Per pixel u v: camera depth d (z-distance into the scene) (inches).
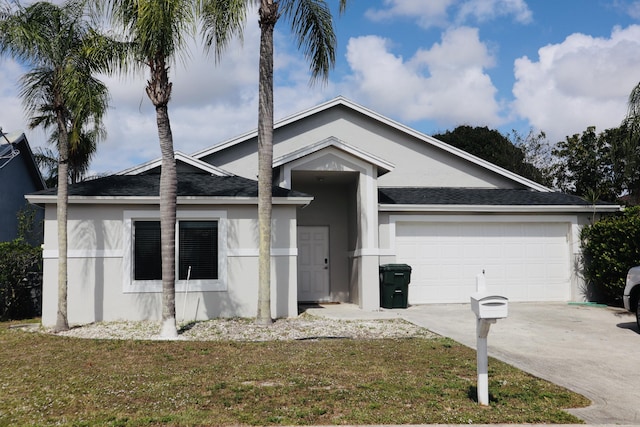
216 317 513.7
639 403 260.5
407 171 740.7
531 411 244.1
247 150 701.3
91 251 501.7
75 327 478.9
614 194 1213.1
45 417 234.7
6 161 856.9
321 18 503.8
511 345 390.0
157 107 428.8
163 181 432.8
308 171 596.7
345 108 735.7
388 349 367.2
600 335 430.0
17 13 449.7
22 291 600.1
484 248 650.2
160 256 511.5
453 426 223.6
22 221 866.8
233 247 522.9
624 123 596.1
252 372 308.0
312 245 682.8
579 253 652.1
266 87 470.6
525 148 1508.4
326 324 478.6
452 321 499.2
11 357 354.9
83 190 506.6
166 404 251.8
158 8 388.8
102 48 435.8
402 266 600.1
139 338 424.8
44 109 499.5
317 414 236.8
